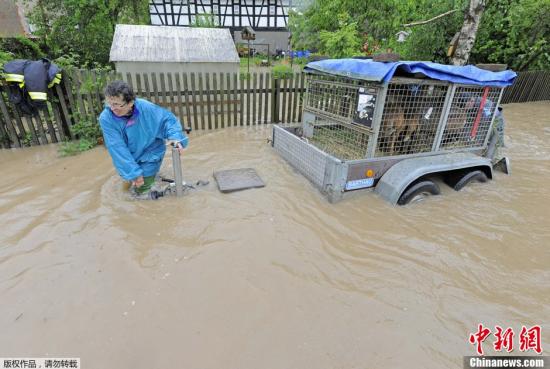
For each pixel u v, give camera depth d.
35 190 3.90
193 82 6.58
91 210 3.40
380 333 2.03
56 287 2.35
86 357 1.84
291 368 1.79
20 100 5.37
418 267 2.66
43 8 13.70
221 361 1.82
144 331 2.00
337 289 2.39
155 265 2.59
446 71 3.67
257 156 5.14
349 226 3.23
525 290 2.45
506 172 4.76
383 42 10.23
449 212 3.56
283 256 2.74
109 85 3.13
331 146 4.55
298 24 14.86
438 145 4.22
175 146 3.56
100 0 13.89
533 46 11.42
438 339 2.01
